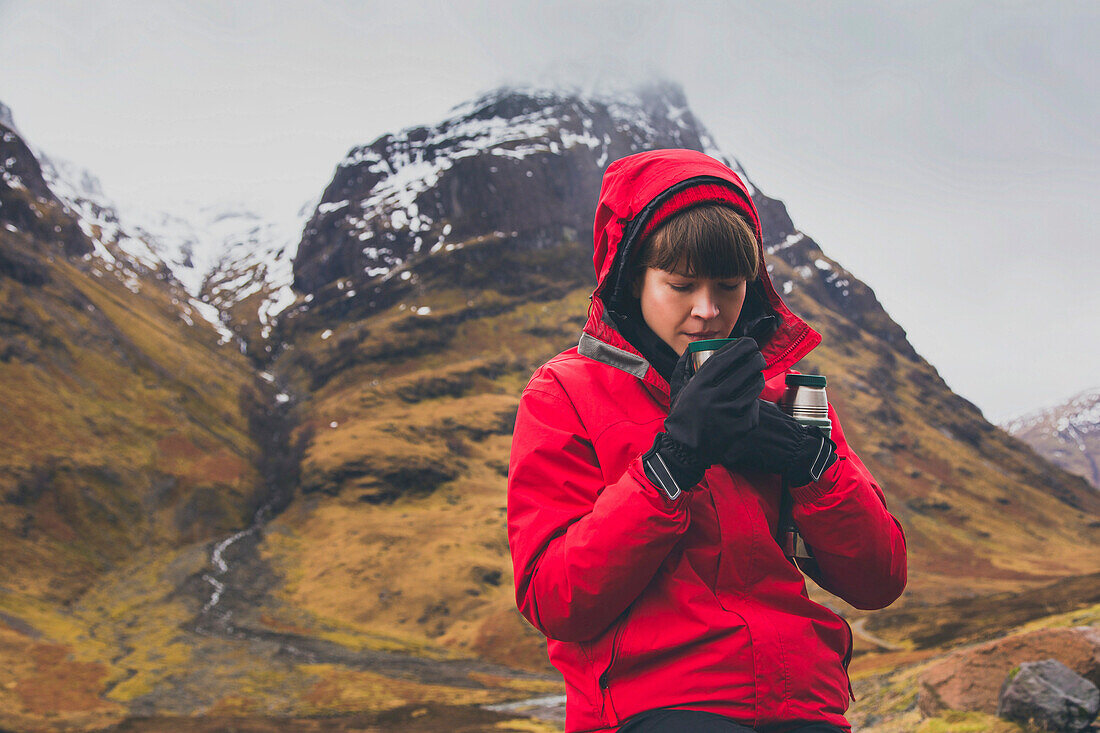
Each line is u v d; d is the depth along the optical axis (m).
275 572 107.88
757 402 1.33
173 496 122.00
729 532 1.40
